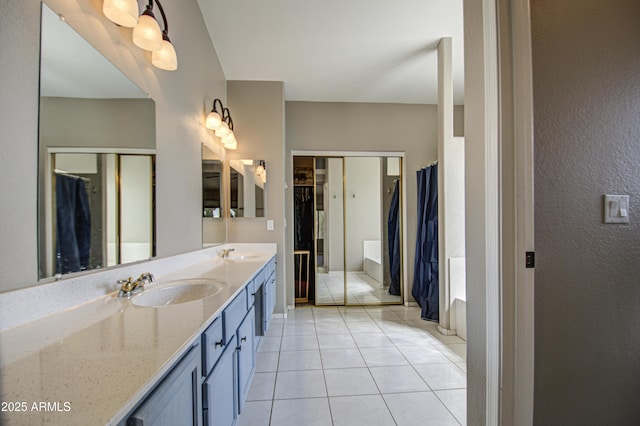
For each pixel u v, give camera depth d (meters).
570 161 0.94
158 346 0.67
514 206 0.90
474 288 1.04
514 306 0.90
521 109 0.89
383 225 3.71
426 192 3.19
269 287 2.48
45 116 0.82
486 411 0.96
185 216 1.84
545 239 0.92
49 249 0.84
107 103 1.09
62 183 0.88
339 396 1.69
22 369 0.56
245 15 2.13
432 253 3.06
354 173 3.67
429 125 3.68
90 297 0.99
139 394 0.50
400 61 2.75
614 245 0.97
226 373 1.11
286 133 3.54
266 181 3.02
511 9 0.90
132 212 1.25
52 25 0.84
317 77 3.01
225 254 2.40
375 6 2.04
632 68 0.99
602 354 0.96
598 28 0.97
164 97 1.55
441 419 1.50
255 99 3.04
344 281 3.66
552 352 0.94
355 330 2.76
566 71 0.94
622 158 0.98
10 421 0.41
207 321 0.85
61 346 0.66
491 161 0.92
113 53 1.12
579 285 0.95
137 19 1.07
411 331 2.73
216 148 2.54
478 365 1.01
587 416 0.96
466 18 1.08
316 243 3.66
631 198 0.98
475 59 1.02
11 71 0.72
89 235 0.99
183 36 1.80
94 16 1.02
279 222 3.03
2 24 0.70
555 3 0.94
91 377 0.54
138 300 1.09
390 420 1.49
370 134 3.62
